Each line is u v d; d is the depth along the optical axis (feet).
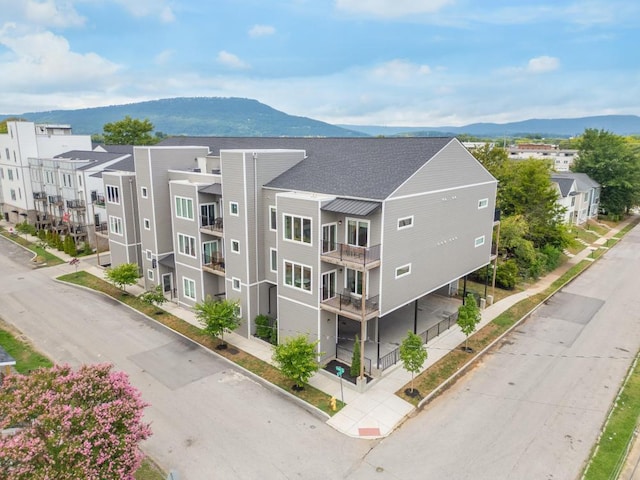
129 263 108.68
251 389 64.85
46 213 162.30
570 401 61.93
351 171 76.64
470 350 76.84
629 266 132.46
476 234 94.02
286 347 63.41
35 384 40.32
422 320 89.81
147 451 51.29
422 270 78.18
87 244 138.82
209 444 52.65
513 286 110.32
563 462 49.85
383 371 69.00
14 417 36.68
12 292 105.29
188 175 94.89
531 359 74.49
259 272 82.53
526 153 368.89
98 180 138.82
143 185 99.55
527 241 118.52
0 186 188.96
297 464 49.47
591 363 73.00
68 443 35.73
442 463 49.65
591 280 119.03
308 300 71.67
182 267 95.14
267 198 79.92
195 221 89.35
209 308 76.95
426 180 74.02
